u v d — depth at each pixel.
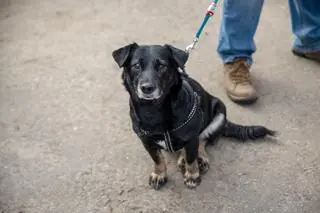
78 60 3.18
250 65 2.84
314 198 2.41
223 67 3.00
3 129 2.78
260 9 2.70
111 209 2.43
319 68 3.00
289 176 2.49
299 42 3.02
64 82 3.03
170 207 2.42
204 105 2.45
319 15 2.89
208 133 2.54
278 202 2.40
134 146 2.66
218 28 3.33
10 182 2.55
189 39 3.27
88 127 2.77
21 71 3.13
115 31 3.40
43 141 2.72
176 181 2.51
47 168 2.60
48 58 3.21
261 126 2.59
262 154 2.58
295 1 2.89
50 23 3.52
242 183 2.48
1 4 3.74
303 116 2.74
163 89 2.24
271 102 2.82
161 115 2.28
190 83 2.41
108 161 2.60
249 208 2.39
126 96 2.92
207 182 2.49
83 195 2.48
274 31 3.27
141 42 3.28
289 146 2.60
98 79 3.04
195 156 2.41
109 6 3.64
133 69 2.27
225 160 2.57
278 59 3.07
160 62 2.24
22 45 3.33
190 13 3.50
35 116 2.84
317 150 2.58
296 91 2.87
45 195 2.49
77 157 2.63
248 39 2.76
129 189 2.49
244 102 2.80
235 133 2.61
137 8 3.60
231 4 2.67
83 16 3.56
